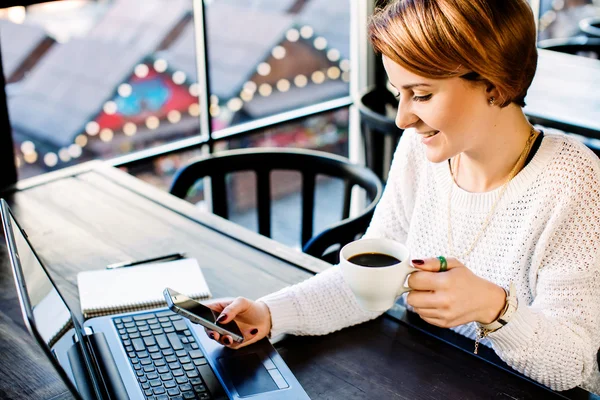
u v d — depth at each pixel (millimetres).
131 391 1055
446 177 1301
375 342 1241
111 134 9398
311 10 10078
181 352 1156
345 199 2076
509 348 1094
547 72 2906
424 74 998
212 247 1614
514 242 1222
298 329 1252
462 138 1078
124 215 1781
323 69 10164
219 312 1220
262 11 9766
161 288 1398
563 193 1154
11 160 2033
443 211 1312
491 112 1086
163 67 9055
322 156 2088
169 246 1620
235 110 8836
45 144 9242
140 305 1338
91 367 1082
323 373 1155
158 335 1200
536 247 1188
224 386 1072
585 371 1132
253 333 1193
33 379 1180
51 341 916
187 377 1093
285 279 1476
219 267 1521
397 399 1089
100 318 1246
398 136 2428
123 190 1934
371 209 1828
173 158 2684
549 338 1075
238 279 1472
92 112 9273
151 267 1485
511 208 1216
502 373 1148
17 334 1309
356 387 1119
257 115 8938
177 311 1100
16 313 1380
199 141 2775
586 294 1133
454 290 1019
